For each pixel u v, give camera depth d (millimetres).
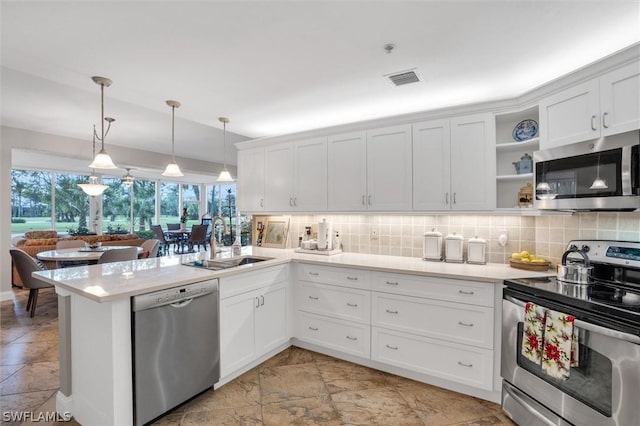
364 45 1992
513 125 2766
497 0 1568
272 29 1826
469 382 2287
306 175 3434
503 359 2123
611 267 2012
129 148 6008
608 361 1532
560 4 1601
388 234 3268
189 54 2104
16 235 7305
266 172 3742
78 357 2002
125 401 1811
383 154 2982
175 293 2039
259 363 2787
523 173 2602
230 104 3020
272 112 3260
